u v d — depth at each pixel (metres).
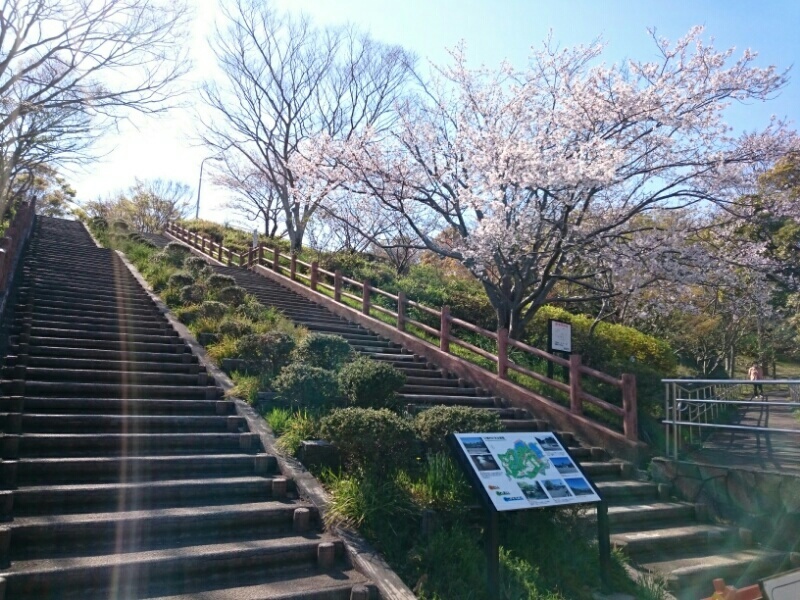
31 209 19.27
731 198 12.27
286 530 5.47
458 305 16.67
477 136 12.62
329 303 15.70
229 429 7.21
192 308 11.55
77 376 7.79
